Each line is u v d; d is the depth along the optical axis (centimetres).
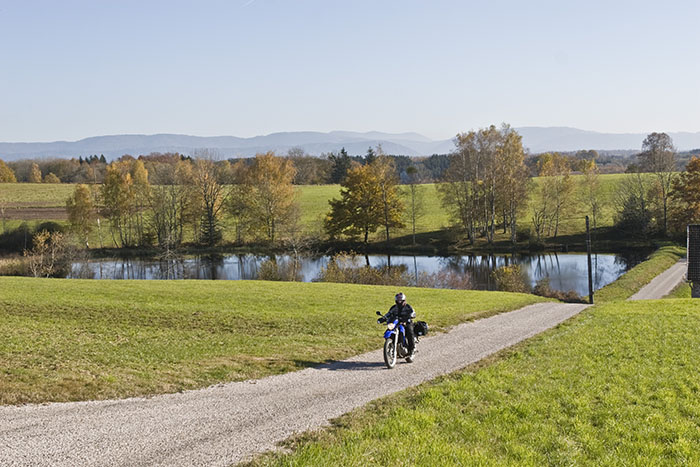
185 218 9969
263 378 1597
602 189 12469
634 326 2672
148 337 2250
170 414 1192
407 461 913
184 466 891
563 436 1089
